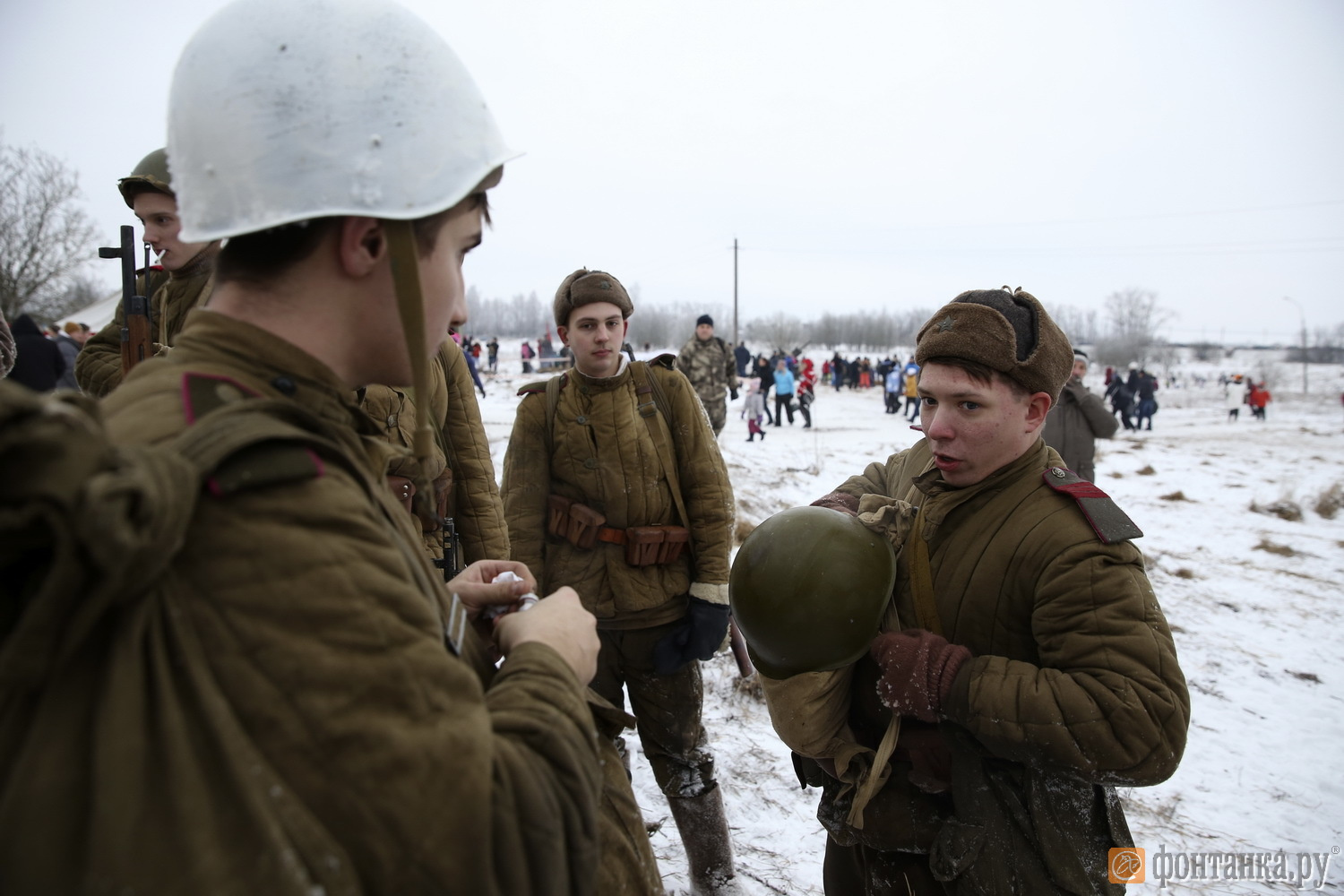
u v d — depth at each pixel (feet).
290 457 2.16
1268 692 15.31
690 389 8.93
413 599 2.26
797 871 8.93
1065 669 4.43
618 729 3.50
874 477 6.43
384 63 2.55
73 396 1.73
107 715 1.73
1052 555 4.60
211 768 1.80
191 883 1.66
